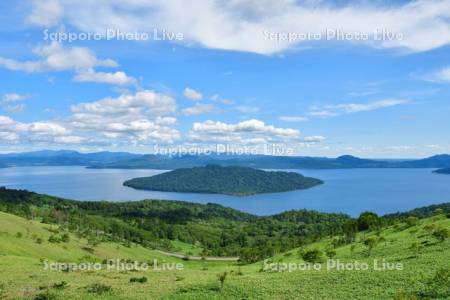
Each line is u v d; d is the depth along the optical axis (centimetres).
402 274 4634
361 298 3919
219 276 5644
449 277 3962
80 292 4825
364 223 13975
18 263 7656
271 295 4447
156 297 4600
